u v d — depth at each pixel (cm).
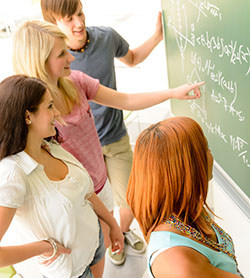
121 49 230
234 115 165
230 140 176
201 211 102
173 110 250
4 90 125
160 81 312
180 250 94
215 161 202
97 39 213
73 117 176
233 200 188
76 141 182
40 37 152
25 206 136
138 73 341
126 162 237
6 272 196
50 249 143
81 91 180
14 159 130
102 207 176
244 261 204
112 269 247
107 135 228
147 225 105
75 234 150
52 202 138
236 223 196
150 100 191
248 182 172
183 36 197
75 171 151
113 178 244
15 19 495
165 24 220
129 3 326
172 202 98
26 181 132
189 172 96
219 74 167
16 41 157
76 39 203
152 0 305
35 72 157
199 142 98
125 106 193
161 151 96
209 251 99
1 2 489
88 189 158
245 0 130
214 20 157
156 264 94
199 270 90
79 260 158
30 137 133
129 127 338
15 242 246
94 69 218
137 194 102
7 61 505
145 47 240
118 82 356
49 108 134
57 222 143
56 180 142
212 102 184
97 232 166
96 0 357
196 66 191
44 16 197
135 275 240
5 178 126
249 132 156
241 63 145
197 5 170
